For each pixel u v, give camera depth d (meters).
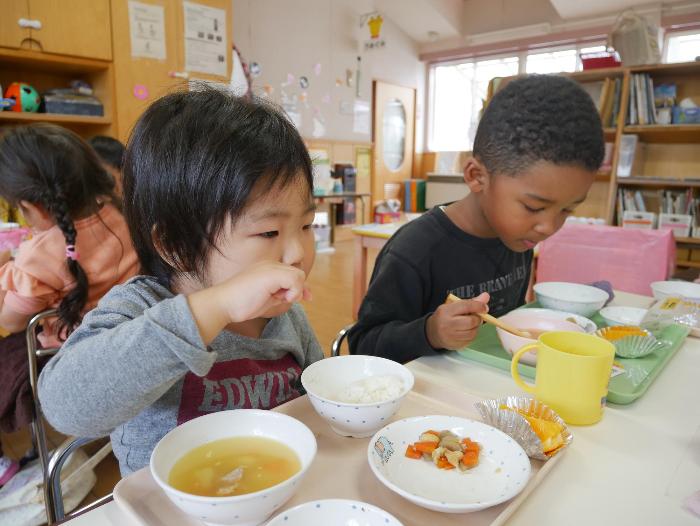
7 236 1.72
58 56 2.48
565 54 5.71
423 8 5.83
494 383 0.73
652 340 0.81
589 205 3.54
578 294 1.14
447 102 6.80
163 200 0.58
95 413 0.51
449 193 6.06
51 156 1.25
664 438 0.58
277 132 0.59
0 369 1.27
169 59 2.87
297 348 0.85
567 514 0.44
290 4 4.89
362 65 5.80
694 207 3.23
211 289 0.51
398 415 0.61
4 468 1.36
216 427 0.50
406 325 0.89
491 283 1.17
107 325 0.59
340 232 5.75
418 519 0.43
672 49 4.96
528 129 0.81
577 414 0.60
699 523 0.43
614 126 3.32
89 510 0.48
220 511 0.38
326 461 0.51
